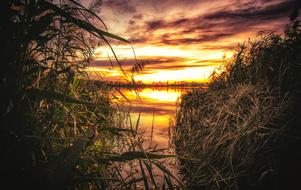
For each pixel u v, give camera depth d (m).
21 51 0.94
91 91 1.99
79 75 1.74
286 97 2.48
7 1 0.91
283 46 3.39
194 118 3.39
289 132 2.08
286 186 1.79
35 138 0.93
